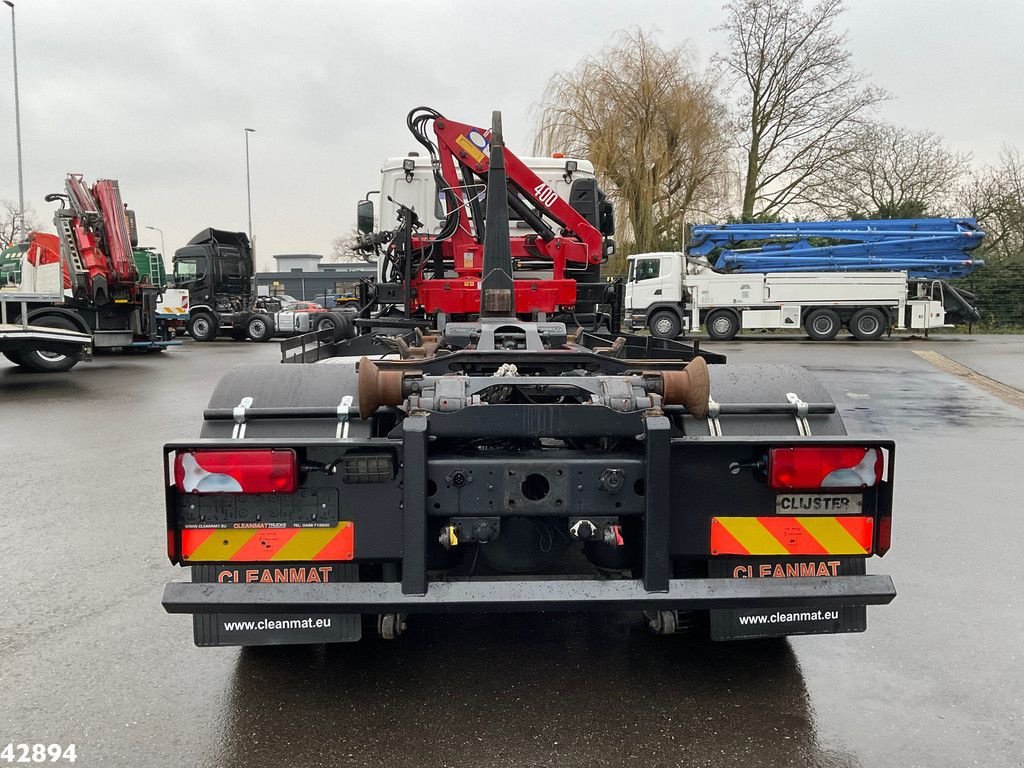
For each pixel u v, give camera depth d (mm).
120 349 20750
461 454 2826
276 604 2641
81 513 5523
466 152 6609
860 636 3574
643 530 2748
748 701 3000
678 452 2836
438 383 2834
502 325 4344
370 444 2729
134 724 2838
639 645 3504
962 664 3301
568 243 6871
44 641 3516
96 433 8602
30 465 7035
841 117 31641
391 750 2670
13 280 18594
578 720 2863
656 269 24109
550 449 2977
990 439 8305
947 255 23641
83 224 16672
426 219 7926
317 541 2795
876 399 11195
